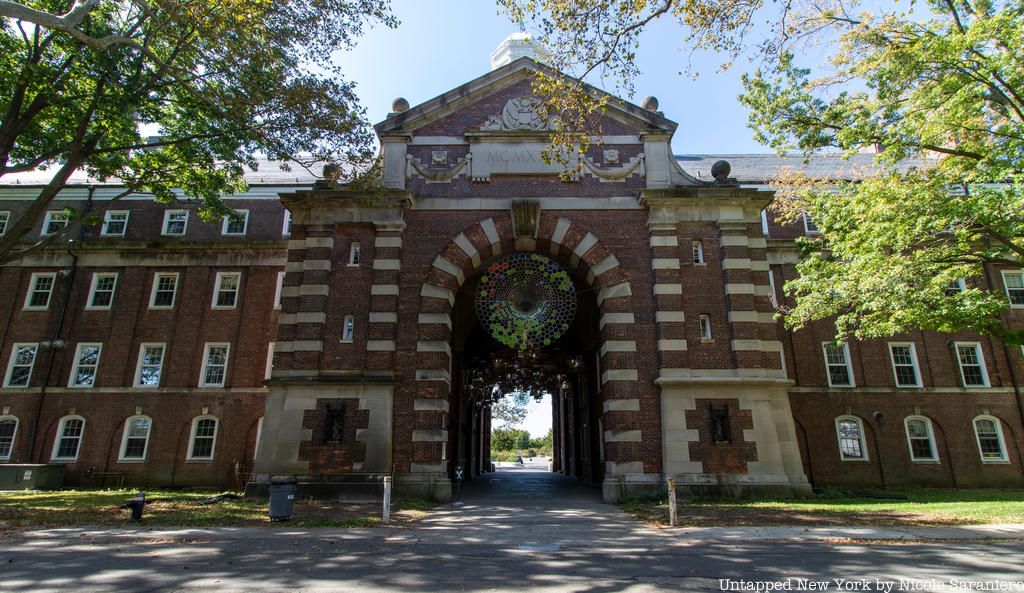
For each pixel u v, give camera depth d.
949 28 16.66
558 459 45.97
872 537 11.24
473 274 23.86
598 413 26.52
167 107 20.50
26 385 26.33
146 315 27.12
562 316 21.39
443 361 19.55
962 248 16.45
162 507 16.05
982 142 16.31
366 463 18.25
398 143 21.73
